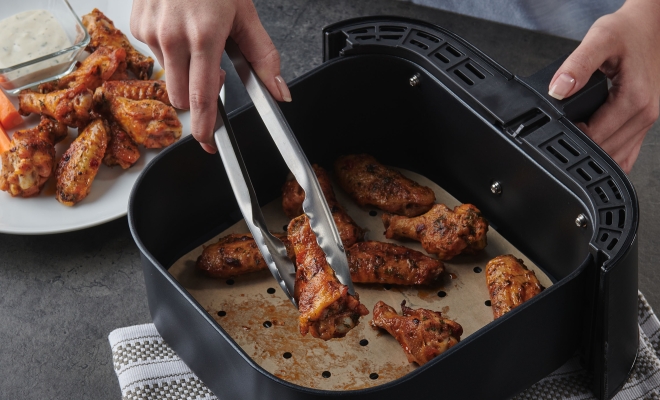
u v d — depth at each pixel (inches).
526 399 32.1
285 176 36.7
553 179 32.4
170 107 39.3
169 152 32.9
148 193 32.8
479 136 34.4
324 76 35.3
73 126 39.9
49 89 41.8
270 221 36.1
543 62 42.5
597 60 33.9
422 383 28.3
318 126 36.6
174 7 30.9
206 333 29.8
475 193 36.1
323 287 29.5
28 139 38.2
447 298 33.9
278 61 31.9
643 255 36.7
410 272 33.8
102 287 36.1
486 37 43.5
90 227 37.5
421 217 35.0
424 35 35.9
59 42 43.1
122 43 43.5
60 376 33.9
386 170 36.6
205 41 30.5
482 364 29.4
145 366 32.7
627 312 30.8
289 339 32.8
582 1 43.4
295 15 45.2
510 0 44.1
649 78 35.5
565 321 30.6
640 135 36.7
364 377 31.9
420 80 35.4
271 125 29.5
